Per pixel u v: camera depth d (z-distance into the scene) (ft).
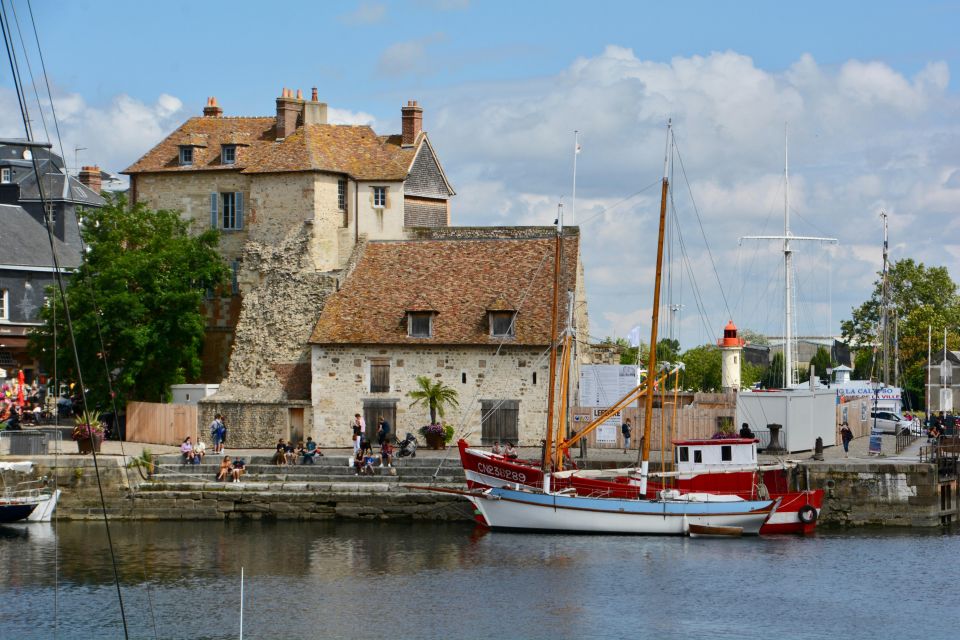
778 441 213.46
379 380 224.94
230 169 262.06
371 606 142.72
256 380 238.48
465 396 221.87
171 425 229.04
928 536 181.37
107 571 158.51
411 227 257.75
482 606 142.92
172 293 238.07
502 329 223.51
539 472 183.32
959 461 202.80
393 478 196.34
